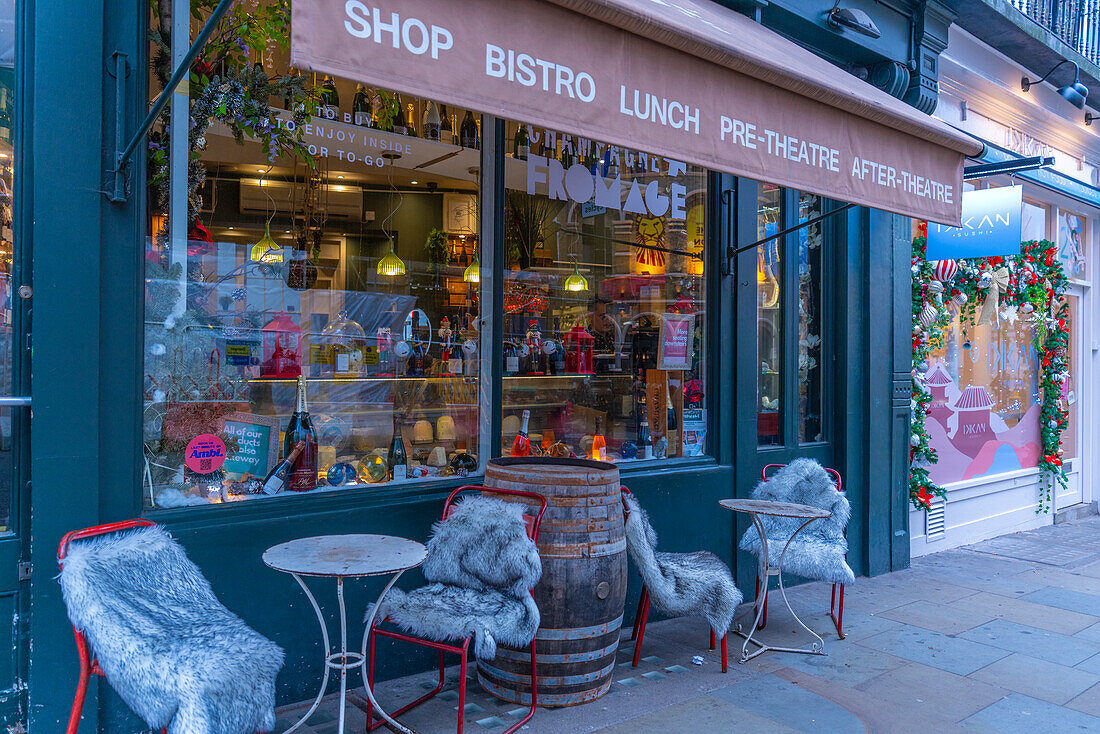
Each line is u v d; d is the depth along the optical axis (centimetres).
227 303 332
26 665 270
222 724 211
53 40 270
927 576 578
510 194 423
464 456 406
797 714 332
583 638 330
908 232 595
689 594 364
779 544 423
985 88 671
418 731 305
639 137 255
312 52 182
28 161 271
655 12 258
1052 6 748
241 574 313
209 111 324
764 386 531
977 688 367
